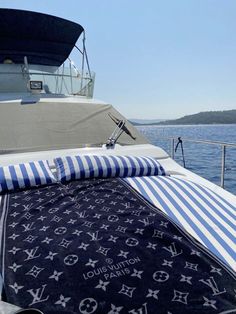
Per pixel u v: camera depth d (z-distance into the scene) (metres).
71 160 2.90
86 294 1.29
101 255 1.54
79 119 3.97
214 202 2.27
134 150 3.49
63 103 4.26
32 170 2.71
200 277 1.38
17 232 1.82
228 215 2.06
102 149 3.44
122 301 1.25
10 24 5.56
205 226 1.90
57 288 1.33
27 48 6.14
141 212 2.06
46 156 3.15
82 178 2.80
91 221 1.93
